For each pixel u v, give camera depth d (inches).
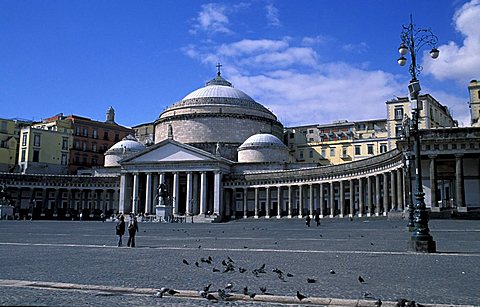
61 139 5546.3
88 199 5374.0
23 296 518.6
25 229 2276.1
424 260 853.8
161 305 480.1
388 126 4574.3
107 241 1427.2
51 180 4936.0
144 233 1982.0
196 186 4616.1
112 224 3191.4
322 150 5462.6
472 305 473.4
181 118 5157.5
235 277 661.3
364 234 1695.4
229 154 4945.9
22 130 5339.6
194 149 4493.1
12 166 5393.7
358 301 492.1
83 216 4916.3
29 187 4845.0
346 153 5305.1
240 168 4665.4
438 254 957.2
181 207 4854.8
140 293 547.5
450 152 2508.6
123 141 5403.5
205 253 1016.2
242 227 2662.4
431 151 2541.8
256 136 4859.7
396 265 784.3
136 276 671.8
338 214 3914.9
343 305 481.7
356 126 5369.1
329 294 535.5
